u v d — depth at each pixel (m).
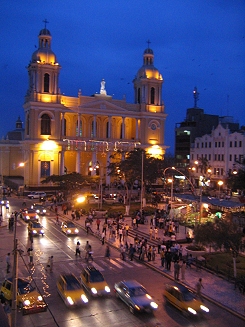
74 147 99.44
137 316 26.09
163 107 111.69
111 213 64.62
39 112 95.25
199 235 35.03
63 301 28.41
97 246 45.69
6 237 49.12
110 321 25.33
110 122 105.06
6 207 69.94
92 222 58.47
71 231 50.75
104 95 104.69
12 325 21.23
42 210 65.38
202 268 37.16
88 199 76.19
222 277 34.59
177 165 118.19
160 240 47.34
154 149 109.12
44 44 98.88
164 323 25.14
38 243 46.28
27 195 87.50
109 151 103.00
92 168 95.94
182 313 26.58
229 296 30.16
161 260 38.47
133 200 80.00
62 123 99.00
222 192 90.44
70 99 100.25
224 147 101.19
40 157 95.38
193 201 60.50
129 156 74.62
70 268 36.88
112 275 35.16
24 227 55.66
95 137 103.06
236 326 25.08
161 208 67.38
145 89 109.94
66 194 77.38
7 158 115.50
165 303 28.48
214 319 26.09
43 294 29.97
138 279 34.19
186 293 27.33
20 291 27.31
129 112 107.25
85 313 26.53
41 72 95.81
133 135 112.56
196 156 113.62
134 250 40.56
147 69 110.75
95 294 29.16
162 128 111.12
